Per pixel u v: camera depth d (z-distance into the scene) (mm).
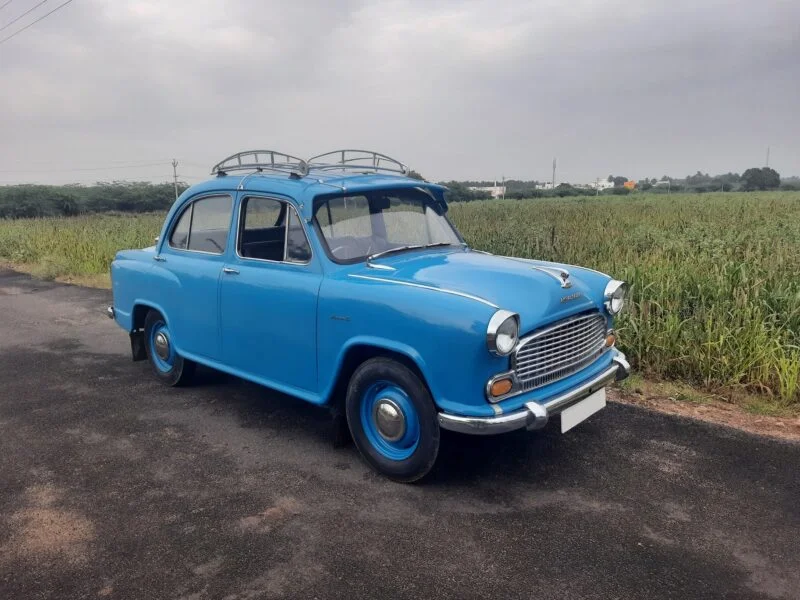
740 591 2812
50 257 14422
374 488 3797
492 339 3225
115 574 3016
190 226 5246
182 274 5164
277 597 2822
